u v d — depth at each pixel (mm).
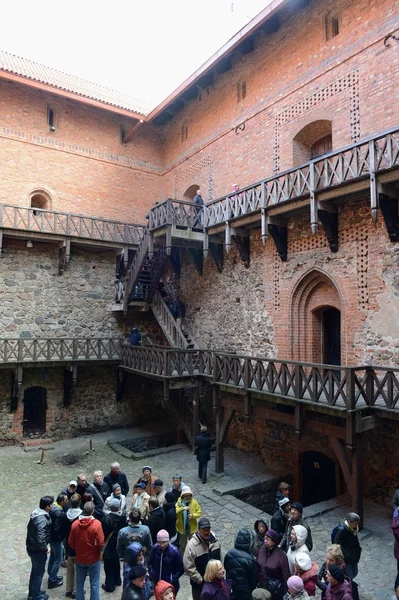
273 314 11969
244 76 13734
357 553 5281
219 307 14039
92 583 5258
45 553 5562
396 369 7539
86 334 15406
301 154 11859
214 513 8523
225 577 4555
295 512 5457
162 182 18141
